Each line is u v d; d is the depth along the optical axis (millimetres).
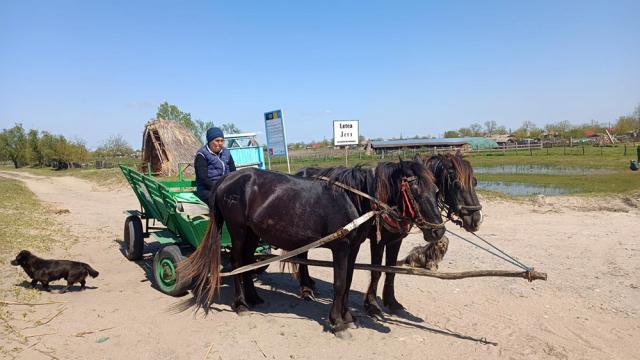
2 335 5035
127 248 8977
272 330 5516
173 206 6703
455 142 72562
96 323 5539
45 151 68438
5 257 8617
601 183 22344
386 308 6289
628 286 7137
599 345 5137
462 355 4898
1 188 25844
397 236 5695
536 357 4855
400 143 71250
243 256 6145
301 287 6867
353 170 5484
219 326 5598
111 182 30797
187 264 6152
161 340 5137
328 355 4879
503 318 5934
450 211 5480
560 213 14031
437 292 6996
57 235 11477
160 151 14398
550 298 6660
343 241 5215
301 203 5398
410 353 4945
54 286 6941
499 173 31250
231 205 5816
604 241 10148
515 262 4926
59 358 4605
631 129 82250
